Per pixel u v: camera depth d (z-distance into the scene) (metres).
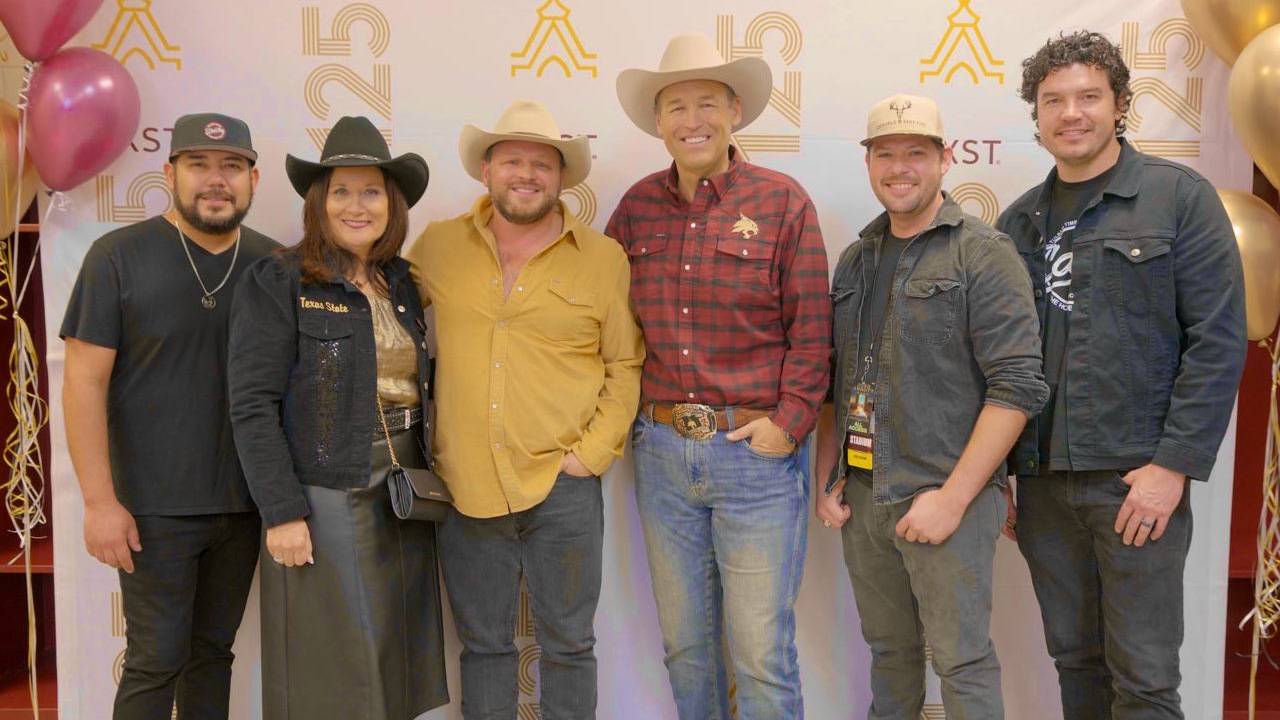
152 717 2.08
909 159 1.93
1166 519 1.87
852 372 2.07
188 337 2.05
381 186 1.97
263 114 2.42
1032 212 2.09
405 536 2.02
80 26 2.20
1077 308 1.98
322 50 2.41
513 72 2.43
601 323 2.14
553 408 2.07
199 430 2.06
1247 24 2.16
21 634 2.92
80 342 1.99
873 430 2.01
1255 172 2.77
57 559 2.44
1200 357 1.86
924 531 1.89
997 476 1.96
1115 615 1.97
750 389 2.07
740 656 2.11
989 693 1.94
